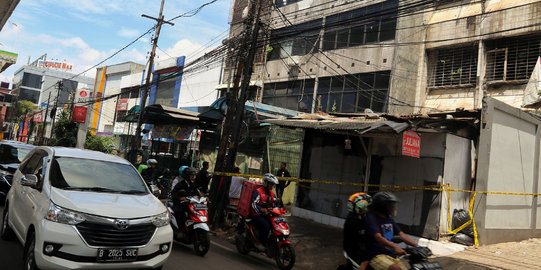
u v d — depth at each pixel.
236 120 10.52
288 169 15.95
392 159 9.45
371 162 9.93
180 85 32.31
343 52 20.42
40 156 6.20
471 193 9.25
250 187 7.54
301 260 7.34
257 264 6.79
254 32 10.55
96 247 4.30
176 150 24.53
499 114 9.24
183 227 6.92
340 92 20.30
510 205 9.56
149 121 20.58
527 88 15.17
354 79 19.73
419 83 18.86
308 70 22.16
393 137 8.64
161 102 34.59
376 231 3.94
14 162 9.89
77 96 50.78
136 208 4.85
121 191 5.36
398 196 9.09
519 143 10.05
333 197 10.88
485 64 16.92
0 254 5.55
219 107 17.20
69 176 5.30
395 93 17.95
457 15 17.97
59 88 40.22
